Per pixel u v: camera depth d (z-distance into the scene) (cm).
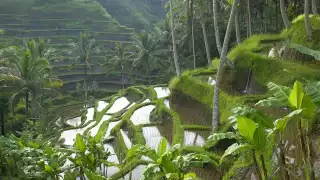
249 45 2066
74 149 1061
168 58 4394
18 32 5459
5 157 997
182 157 791
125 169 1478
